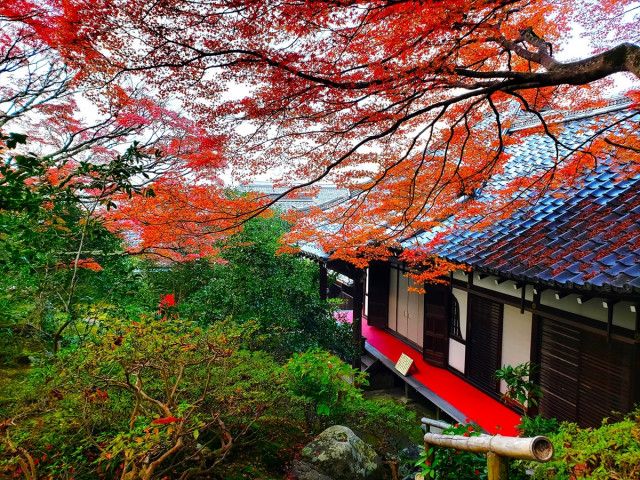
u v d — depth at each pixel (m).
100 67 3.28
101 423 3.58
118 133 7.39
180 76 3.29
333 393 5.58
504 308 7.13
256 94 3.56
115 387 3.80
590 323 5.12
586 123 8.52
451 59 3.51
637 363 4.75
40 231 4.50
